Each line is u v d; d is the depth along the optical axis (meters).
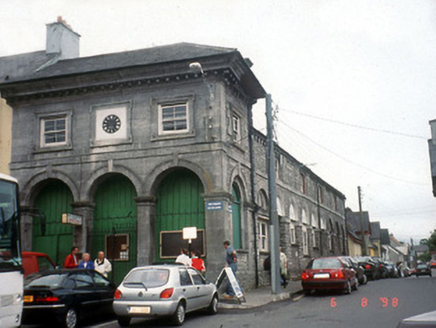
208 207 18.00
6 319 8.34
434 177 32.06
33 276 11.33
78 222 18.48
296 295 18.16
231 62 18.70
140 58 20.75
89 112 19.95
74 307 10.97
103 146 19.48
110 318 13.00
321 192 39.09
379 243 79.12
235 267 15.75
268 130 18.11
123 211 19.47
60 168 19.78
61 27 24.39
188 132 18.84
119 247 19.17
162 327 10.92
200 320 11.79
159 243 18.84
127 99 19.64
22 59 24.48
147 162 18.92
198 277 12.59
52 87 20.19
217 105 18.78
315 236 35.28
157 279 11.12
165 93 19.36
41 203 20.39
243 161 21.12
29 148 20.31
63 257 19.55
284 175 28.53
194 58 18.55
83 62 22.39
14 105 20.84
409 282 23.81
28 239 19.70
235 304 14.45
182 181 19.27
